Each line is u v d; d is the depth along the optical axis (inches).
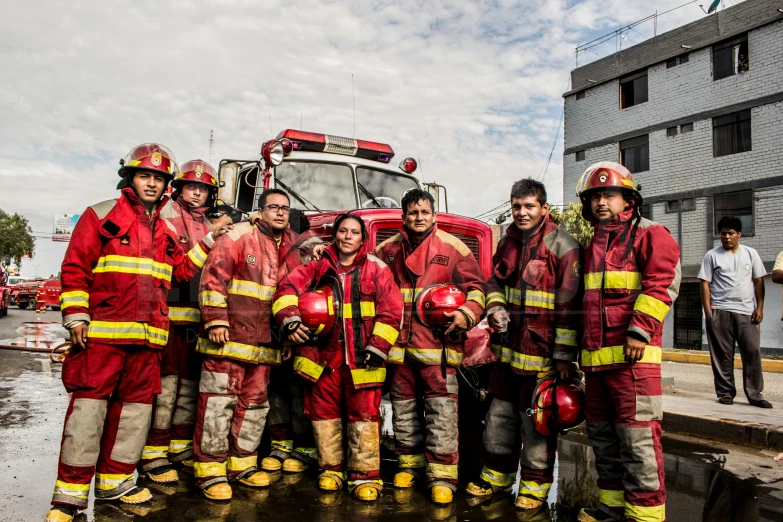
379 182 238.7
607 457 118.3
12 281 1119.0
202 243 139.7
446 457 135.0
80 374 116.9
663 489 111.2
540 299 126.3
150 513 120.1
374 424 136.0
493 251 195.0
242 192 235.3
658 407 112.0
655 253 111.0
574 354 123.2
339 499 131.8
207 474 132.3
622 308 113.4
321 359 137.1
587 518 118.3
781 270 206.7
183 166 158.7
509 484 138.0
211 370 135.4
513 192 128.5
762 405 213.9
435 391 136.3
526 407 129.6
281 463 158.1
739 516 119.1
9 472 140.5
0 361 345.1
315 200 225.1
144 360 125.8
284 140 203.9
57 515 111.3
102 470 125.9
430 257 139.6
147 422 128.3
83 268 118.8
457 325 132.0
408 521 118.4
